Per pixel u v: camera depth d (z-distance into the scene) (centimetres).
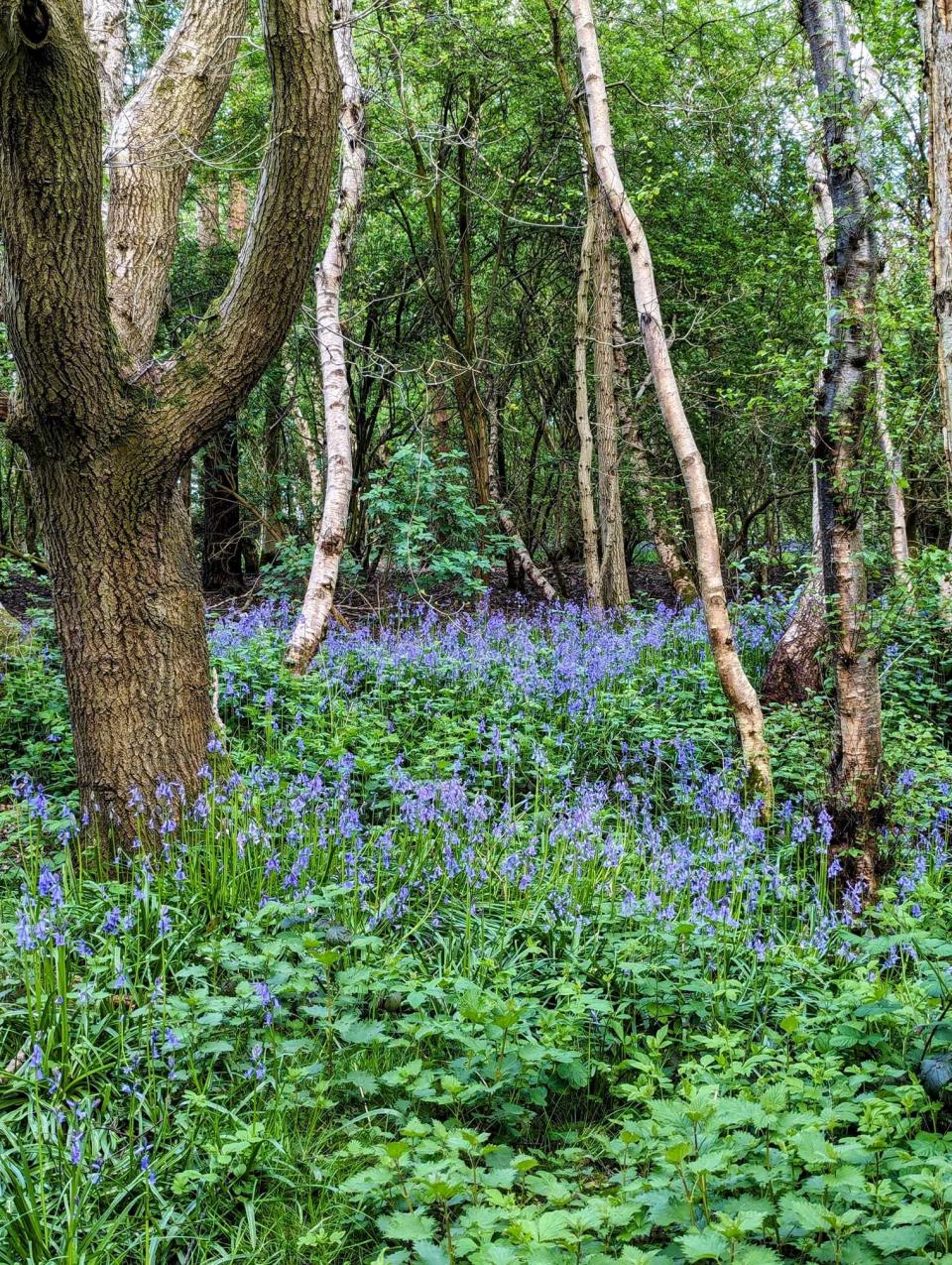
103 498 530
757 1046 392
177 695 561
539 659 1037
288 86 497
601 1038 442
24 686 818
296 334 1544
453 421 1805
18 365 500
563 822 602
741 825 608
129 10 893
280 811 562
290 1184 340
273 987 415
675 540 1550
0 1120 346
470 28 1345
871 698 607
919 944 398
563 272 1844
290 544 1467
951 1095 378
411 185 1485
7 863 547
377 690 869
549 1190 286
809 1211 263
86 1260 294
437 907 529
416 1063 350
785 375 668
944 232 313
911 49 833
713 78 1365
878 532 795
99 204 479
